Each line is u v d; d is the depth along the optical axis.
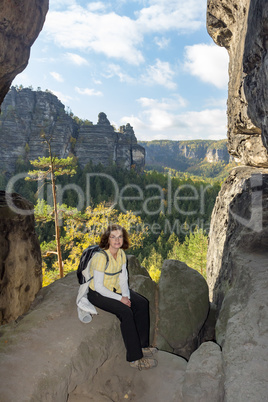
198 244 35.50
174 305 5.09
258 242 5.88
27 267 4.50
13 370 2.68
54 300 4.07
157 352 3.79
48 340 3.18
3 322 3.94
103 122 160.62
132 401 3.23
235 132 9.88
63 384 2.75
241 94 8.48
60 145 137.50
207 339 5.80
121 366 3.67
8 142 131.38
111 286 3.45
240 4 8.64
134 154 161.88
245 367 2.82
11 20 5.87
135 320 3.62
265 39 5.41
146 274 5.69
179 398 3.02
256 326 3.38
